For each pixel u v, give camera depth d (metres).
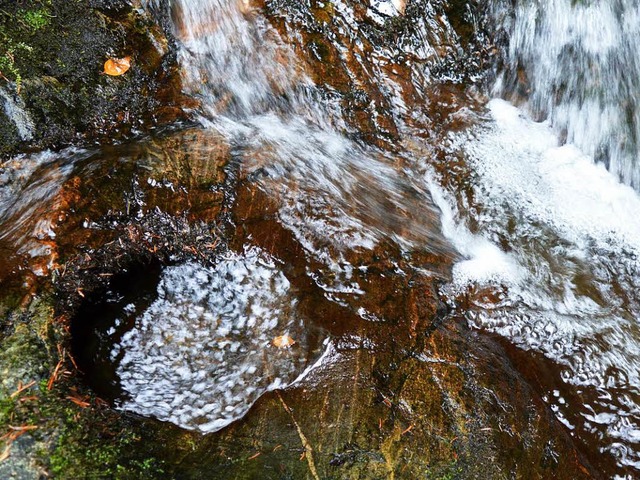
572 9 1.56
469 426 1.01
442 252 1.29
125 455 0.87
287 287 1.16
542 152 1.56
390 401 1.02
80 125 1.25
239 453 0.94
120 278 1.13
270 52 1.47
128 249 1.13
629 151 1.54
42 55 1.25
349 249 1.21
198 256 1.17
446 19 1.59
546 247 1.37
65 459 0.83
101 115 1.27
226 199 1.21
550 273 1.32
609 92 1.55
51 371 0.92
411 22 1.56
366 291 1.17
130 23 1.35
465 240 1.36
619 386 1.15
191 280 1.16
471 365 1.10
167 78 1.36
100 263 1.10
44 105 1.22
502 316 1.21
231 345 1.09
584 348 1.19
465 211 1.42
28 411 0.86
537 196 1.46
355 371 1.06
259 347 1.09
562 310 1.25
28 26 1.25
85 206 1.11
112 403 0.98
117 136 1.27
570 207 1.45
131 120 1.29
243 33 1.46
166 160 1.22
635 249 1.40
